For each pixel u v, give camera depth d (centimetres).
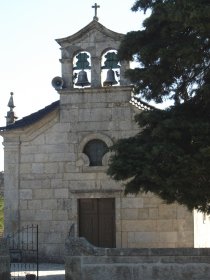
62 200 2741
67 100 2789
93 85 2772
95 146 2762
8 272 1923
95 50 2791
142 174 1897
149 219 2666
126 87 2736
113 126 2736
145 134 2041
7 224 2773
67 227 2719
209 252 1795
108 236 2700
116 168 1945
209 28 1823
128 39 2059
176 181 1856
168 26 1947
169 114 1980
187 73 1998
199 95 1977
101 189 2702
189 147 1912
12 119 2994
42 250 2725
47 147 2784
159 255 1812
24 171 2794
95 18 2788
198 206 1962
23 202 2777
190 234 2636
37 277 1966
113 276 1822
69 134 2770
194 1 1844
